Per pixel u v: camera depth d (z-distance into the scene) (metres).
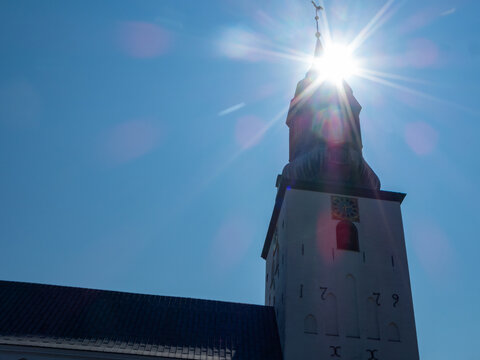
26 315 32.84
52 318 32.84
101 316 33.69
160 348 30.97
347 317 31.88
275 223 40.47
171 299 36.72
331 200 36.31
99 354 29.83
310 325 31.41
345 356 30.52
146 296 36.84
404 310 32.50
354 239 35.12
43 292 35.84
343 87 41.44
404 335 31.59
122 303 35.56
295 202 35.91
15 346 29.45
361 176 37.88
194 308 35.78
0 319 32.09
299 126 40.78
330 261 33.75
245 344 32.25
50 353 29.62
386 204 36.81
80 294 36.16
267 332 33.66
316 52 45.88
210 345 31.80
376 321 31.98
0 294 34.97
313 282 32.84
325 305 32.12
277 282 36.47
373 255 34.38
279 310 34.19
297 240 34.34
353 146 39.03
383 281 33.47
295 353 30.33
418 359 30.83
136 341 31.44
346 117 39.78
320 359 30.27
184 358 30.14
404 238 35.41
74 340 30.73
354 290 32.94
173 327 33.31
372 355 30.70
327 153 38.00
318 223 35.16
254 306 36.72
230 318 34.94
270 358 31.11
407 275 33.84
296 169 37.72
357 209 36.25
